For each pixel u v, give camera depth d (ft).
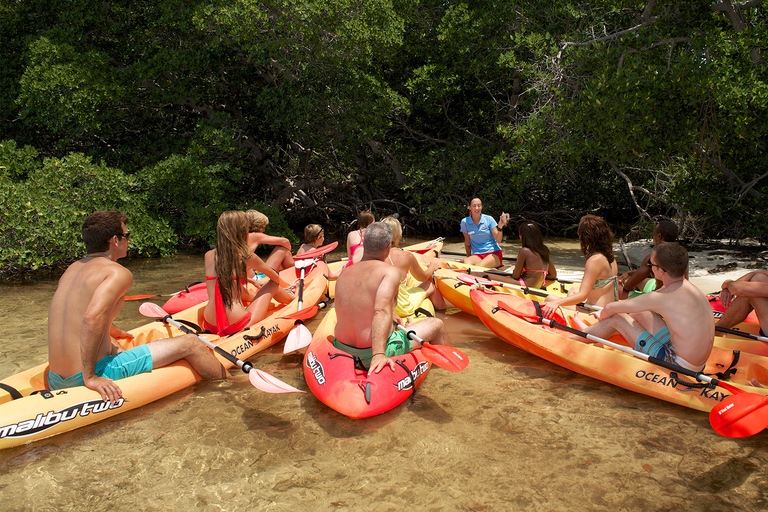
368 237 12.23
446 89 38.65
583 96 27.55
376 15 35.63
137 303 21.01
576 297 14.83
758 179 29.25
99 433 10.72
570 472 9.15
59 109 31.94
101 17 35.60
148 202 33.22
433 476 9.05
